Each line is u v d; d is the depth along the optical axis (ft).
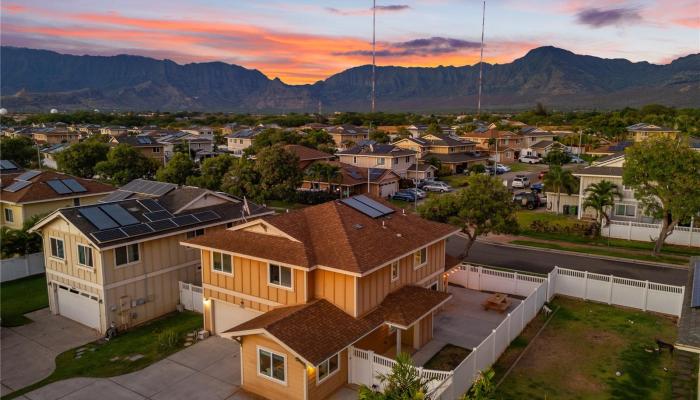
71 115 601.21
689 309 49.44
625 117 449.06
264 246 70.85
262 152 181.98
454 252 126.62
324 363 59.52
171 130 462.60
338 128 387.14
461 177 264.31
